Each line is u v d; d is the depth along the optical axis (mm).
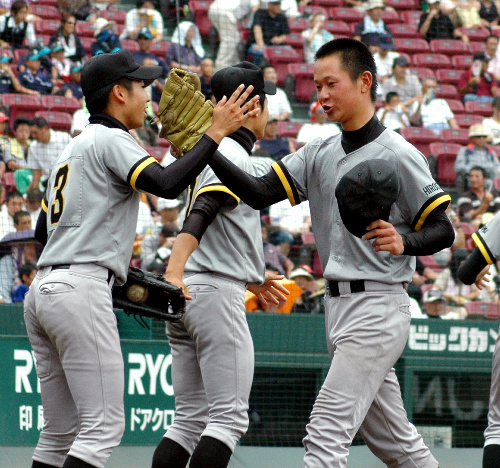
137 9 25438
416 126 27016
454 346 16812
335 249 8758
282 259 20250
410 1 30141
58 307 8016
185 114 8453
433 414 16625
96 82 8516
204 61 24781
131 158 8117
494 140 27219
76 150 8383
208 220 9219
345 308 8633
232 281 9766
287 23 27656
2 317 15445
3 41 22859
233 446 9516
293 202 9094
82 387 8047
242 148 9977
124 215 8414
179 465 10125
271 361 16016
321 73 8516
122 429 8281
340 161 8664
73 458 7898
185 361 10297
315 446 8289
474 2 30531
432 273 21266
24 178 20125
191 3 26312
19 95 22016
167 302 8773
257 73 10141
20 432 14438
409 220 8602
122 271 8383
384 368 8578
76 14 24484
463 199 24625
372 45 28500
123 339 15000
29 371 14602
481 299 21344
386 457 9281
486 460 10070
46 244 8594
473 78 29031
